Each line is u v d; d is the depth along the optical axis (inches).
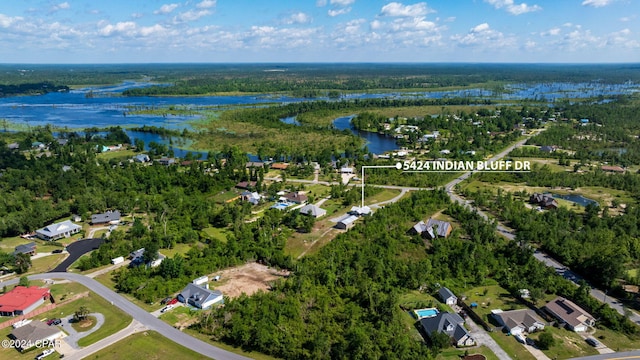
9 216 6589.6
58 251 5846.5
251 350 3818.9
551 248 5802.2
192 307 4471.0
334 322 4124.0
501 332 4106.8
